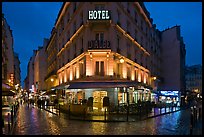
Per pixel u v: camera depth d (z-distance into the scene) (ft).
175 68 175.42
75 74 102.68
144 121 60.54
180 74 175.73
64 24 124.77
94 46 85.25
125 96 91.66
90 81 84.33
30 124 54.29
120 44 95.40
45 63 226.17
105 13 86.43
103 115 72.84
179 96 166.40
